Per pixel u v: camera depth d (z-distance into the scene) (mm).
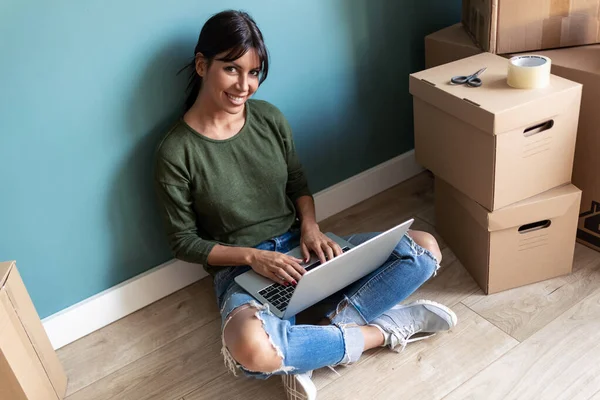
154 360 1582
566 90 1417
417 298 1655
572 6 1618
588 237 1757
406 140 2158
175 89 1560
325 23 1760
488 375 1403
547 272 1653
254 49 1366
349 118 1958
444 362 1453
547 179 1522
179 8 1490
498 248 1564
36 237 1520
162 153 1466
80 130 1469
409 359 1474
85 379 1547
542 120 1424
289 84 1771
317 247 1475
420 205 2057
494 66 1588
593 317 1522
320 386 1432
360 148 2039
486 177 1464
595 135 1590
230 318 1331
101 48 1422
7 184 1427
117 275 1696
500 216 1501
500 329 1523
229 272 1512
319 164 1957
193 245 1510
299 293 1257
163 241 1739
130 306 1737
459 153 1548
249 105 1540
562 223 1577
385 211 2047
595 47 1663
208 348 1599
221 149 1489
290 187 1691
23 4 1297
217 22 1350
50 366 1445
